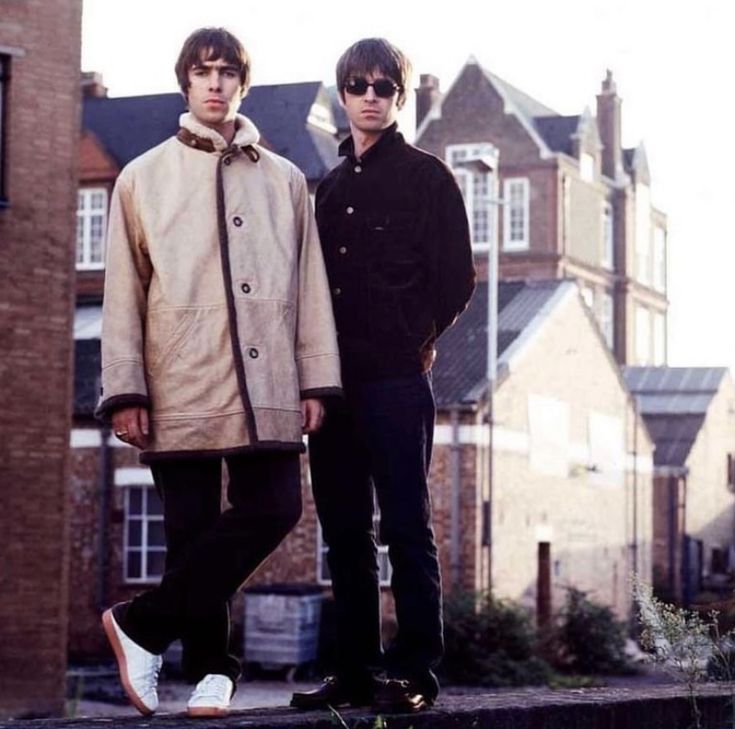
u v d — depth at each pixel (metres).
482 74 56.31
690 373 53.09
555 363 35.44
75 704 18.31
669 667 5.86
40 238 18.38
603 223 60.78
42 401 18.33
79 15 18.75
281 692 26.34
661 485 48.25
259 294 4.95
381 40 5.47
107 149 43.81
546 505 34.62
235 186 5.01
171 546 5.00
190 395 4.88
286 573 31.58
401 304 5.37
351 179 5.51
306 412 5.05
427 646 5.27
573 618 31.91
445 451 31.17
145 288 4.98
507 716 5.35
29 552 18.17
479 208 55.75
